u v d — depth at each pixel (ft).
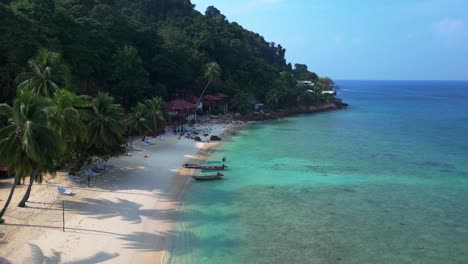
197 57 376.89
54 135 97.04
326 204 133.28
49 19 241.35
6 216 103.86
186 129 278.46
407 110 529.04
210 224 112.57
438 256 97.04
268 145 240.53
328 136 282.56
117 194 131.75
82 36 256.11
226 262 90.38
